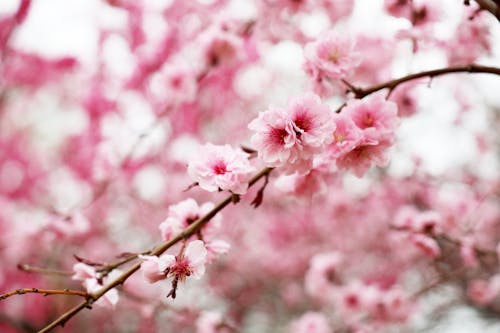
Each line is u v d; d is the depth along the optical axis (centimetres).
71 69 547
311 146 149
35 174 638
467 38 268
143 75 473
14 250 502
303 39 300
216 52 314
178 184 588
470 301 512
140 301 337
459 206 391
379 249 615
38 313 576
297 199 208
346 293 379
